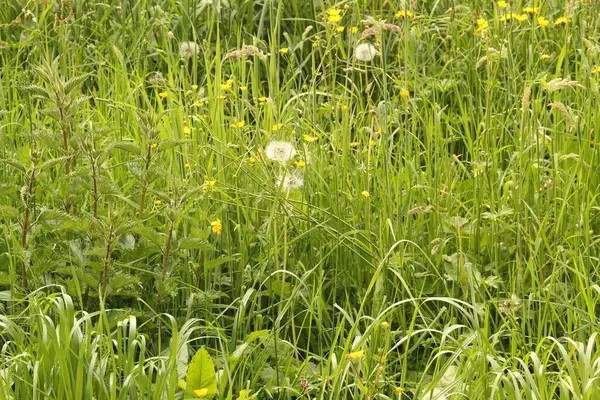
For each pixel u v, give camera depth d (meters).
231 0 7.24
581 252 4.72
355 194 5.02
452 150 5.73
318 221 4.87
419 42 6.58
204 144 5.45
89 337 3.69
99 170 4.43
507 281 4.69
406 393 4.15
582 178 5.04
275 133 5.46
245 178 5.17
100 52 6.85
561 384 3.58
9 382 3.58
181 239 4.36
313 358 4.43
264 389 4.06
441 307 4.61
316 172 4.97
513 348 3.96
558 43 6.59
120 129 5.68
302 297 4.45
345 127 5.14
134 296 4.38
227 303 4.73
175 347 3.62
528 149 4.95
